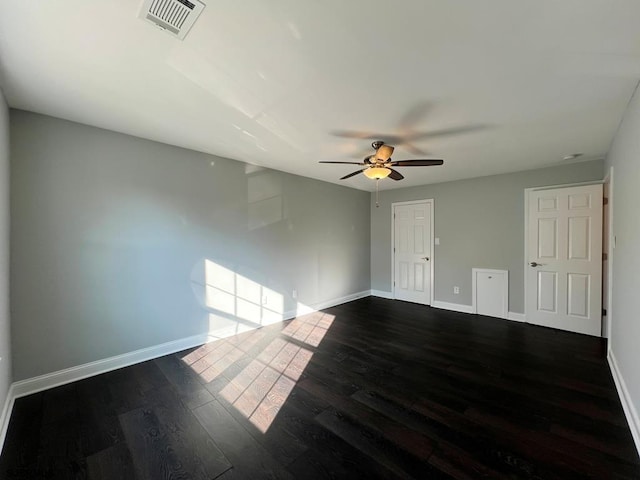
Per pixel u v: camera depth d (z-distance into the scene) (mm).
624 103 2160
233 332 3670
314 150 3275
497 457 1661
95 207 2625
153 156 2965
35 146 2332
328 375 2637
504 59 1643
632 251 2076
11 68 1718
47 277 2398
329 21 1351
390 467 1594
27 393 2307
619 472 1551
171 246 3107
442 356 3035
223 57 1626
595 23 1356
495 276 4469
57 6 1266
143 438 1840
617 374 2455
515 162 3760
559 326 3889
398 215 5637
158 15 1323
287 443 1786
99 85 1920
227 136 2842
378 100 2119
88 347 2605
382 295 5914
